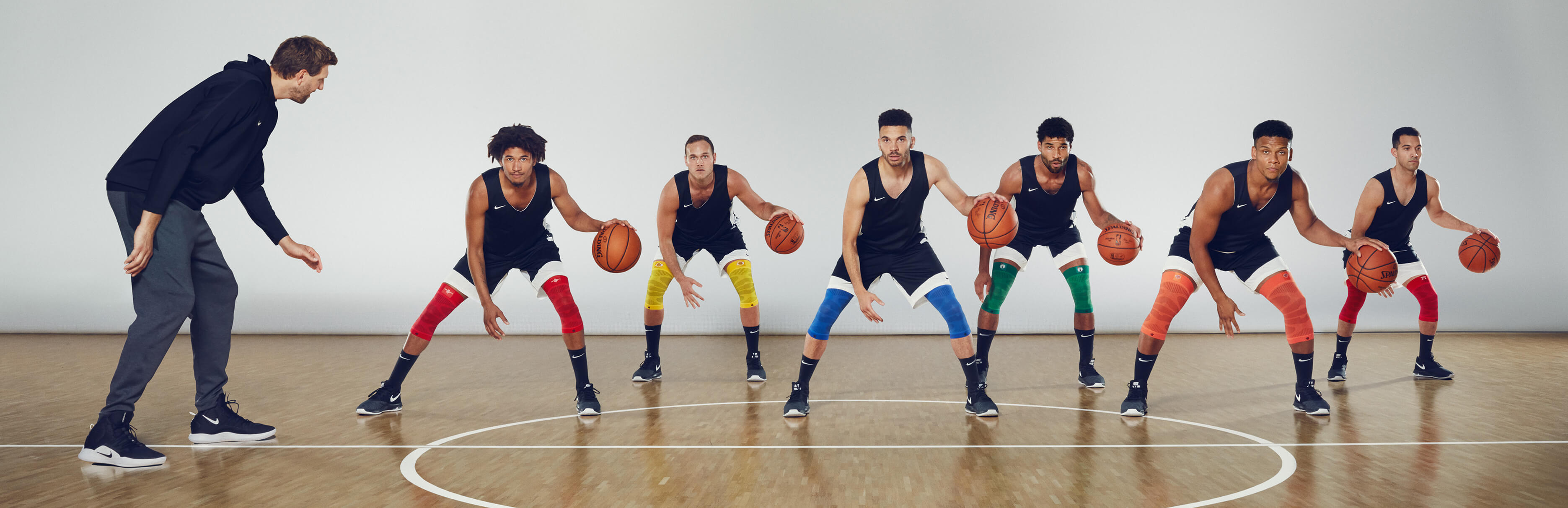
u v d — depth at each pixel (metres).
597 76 7.29
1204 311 7.29
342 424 3.38
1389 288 3.72
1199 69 7.17
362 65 7.29
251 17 7.25
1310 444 2.89
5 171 7.22
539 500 2.22
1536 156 7.09
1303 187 3.47
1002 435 3.10
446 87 7.29
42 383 4.48
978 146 7.20
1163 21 7.17
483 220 3.58
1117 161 7.20
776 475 2.50
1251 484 2.36
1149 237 7.18
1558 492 2.25
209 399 3.00
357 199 7.30
